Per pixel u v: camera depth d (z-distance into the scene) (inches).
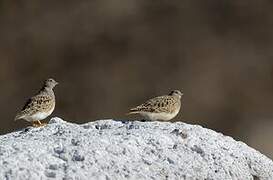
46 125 662.5
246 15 1962.4
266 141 1785.2
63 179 559.2
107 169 576.7
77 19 1931.6
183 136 630.5
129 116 1294.3
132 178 576.7
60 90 1840.6
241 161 633.0
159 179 585.9
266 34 1946.4
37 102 738.2
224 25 1957.4
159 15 1961.1
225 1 1971.0
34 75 1861.5
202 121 1825.8
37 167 564.4
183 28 1951.3
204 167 608.1
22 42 1891.0
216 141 639.8
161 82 1886.1
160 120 734.5
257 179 633.6
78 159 579.2
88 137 608.4
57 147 591.8
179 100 736.3
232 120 1834.4
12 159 567.8
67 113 1820.9
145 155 599.2
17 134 642.8
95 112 1824.6
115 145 598.5
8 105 1788.9
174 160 602.9
